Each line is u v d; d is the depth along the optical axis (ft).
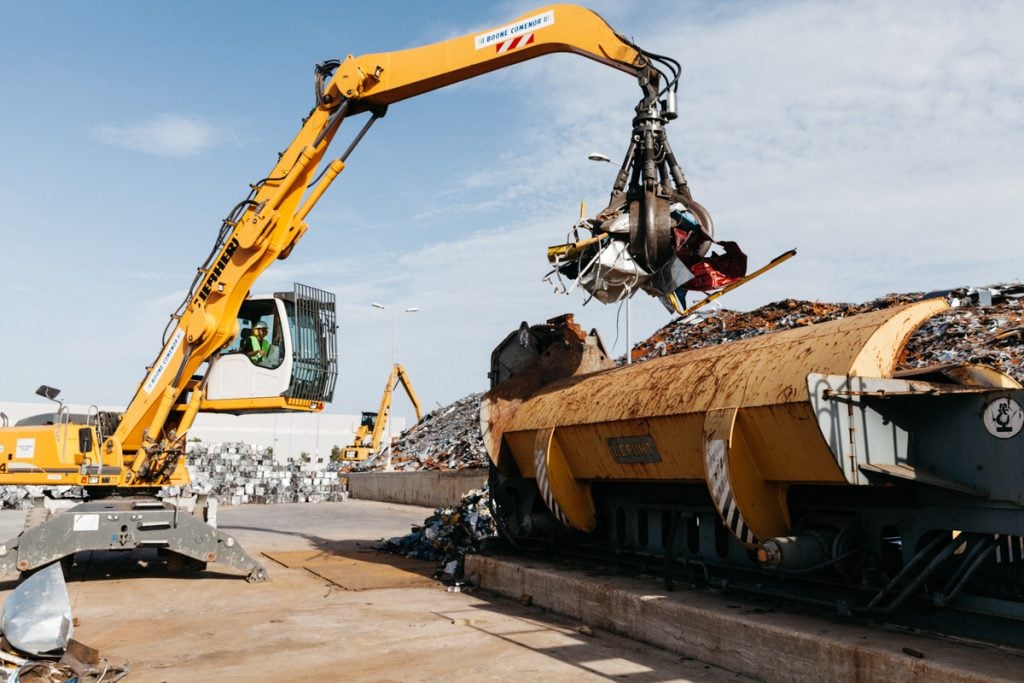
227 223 37.91
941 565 18.16
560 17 30.83
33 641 20.01
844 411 18.04
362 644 22.88
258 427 216.95
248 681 19.11
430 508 88.89
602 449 26.63
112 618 27.02
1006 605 16.57
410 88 35.60
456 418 128.36
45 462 37.42
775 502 20.90
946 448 18.12
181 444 38.50
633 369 27.89
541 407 30.83
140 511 33.12
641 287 26.76
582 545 30.25
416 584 34.06
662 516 26.63
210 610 28.35
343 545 50.83
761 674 18.95
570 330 34.55
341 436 230.27
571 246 26.14
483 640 23.26
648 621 22.71
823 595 20.59
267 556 44.24
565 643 22.85
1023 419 16.48
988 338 54.85
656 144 27.07
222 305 37.50
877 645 16.92
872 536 19.57
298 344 38.68
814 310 75.77
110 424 40.50
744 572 23.12
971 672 14.75
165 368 37.99
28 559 31.12
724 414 20.85
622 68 29.14
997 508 16.92
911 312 19.79
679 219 27.07
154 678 19.49
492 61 32.94
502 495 34.12
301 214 37.99
